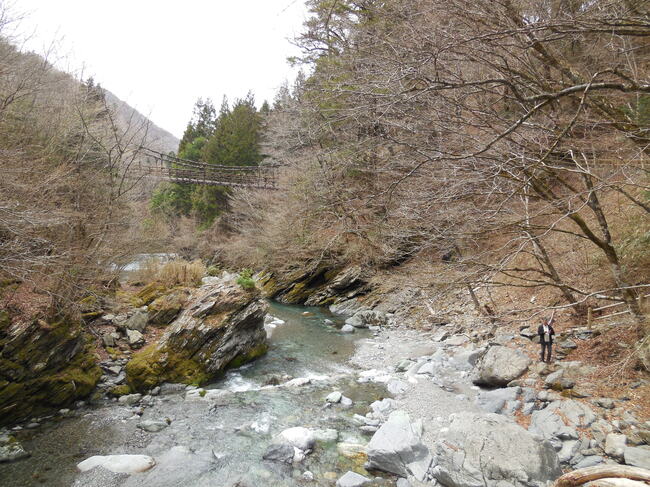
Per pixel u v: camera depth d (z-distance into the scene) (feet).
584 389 20.49
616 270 20.84
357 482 15.78
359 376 28.86
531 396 21.22
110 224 30.48
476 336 33.50
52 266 23.25
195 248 93.50
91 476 15.93
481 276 25.05
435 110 18.11
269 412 22.66
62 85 31.83
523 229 20.79
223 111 153.69
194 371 27.40
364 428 20.45
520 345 27.43
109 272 32.86
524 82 17.46
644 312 21.72
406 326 42.39
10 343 20.67
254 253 73.10
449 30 16.16
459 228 22.26
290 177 60.85
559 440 17.58
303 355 34.35
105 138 33.35
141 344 29.35
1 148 22.39
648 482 10.09
